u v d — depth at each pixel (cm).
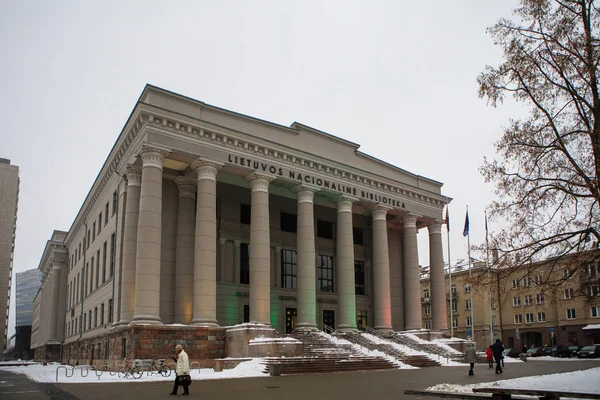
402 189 5106
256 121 4166
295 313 4756
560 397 1352
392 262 5703
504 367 3531
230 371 2891
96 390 2034
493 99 2244
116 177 4297
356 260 5506
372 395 1728
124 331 3378
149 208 3388
